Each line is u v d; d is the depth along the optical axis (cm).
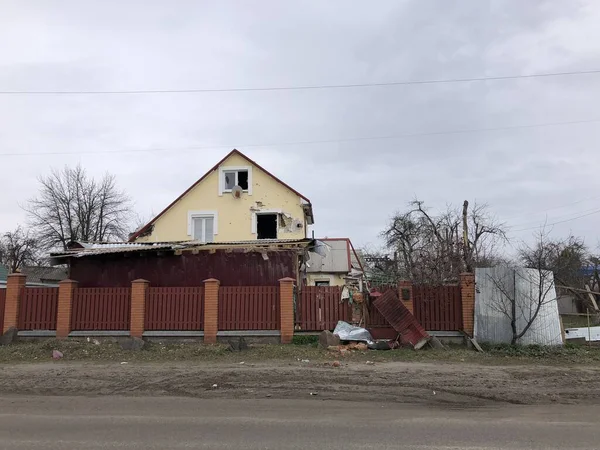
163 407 777
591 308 1947
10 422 682
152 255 1792
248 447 558
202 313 1552
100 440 589
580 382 963
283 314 1516
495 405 786
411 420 684
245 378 1015
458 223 3409
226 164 2623
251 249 1777
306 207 2638
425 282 1959
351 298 1555
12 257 4622
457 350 1393
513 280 1455
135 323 1541
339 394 866
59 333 1559
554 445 563
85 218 4212
